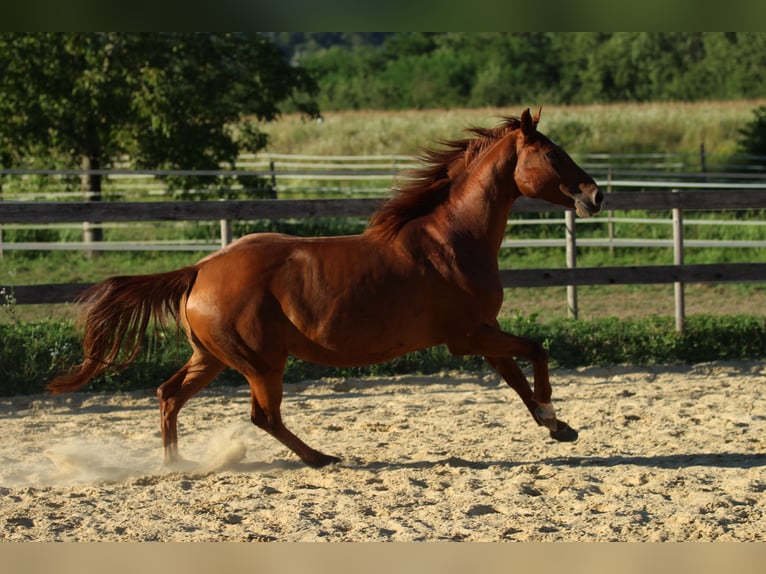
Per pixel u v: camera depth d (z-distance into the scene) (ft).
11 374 33.40
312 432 27.43
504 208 23.47
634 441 25.99
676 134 119.96
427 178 23.79
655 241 58.54
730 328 39.42
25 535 18.17
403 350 23.11
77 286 35.68
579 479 21.97
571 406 30.42
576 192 22.72
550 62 188.85
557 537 18.10
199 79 73.46
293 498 20.84
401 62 199.93
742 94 160.56
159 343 34.96
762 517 19.27
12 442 26.45
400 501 20.44
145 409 30.96
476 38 198.80
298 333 22.61
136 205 36.37
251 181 75.05
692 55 175.63
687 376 35.35
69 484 22.15
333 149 118.32
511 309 50.01
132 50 70.28
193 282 23.16
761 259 64.59
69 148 73.10
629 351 37.93
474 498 20.57
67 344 34.73
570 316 43.75
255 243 23.21
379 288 22.36
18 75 69.26
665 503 20.21
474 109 150.41
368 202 37.99
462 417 29.12
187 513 19.69
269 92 75.77
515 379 23.84
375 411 30.04
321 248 22.86
